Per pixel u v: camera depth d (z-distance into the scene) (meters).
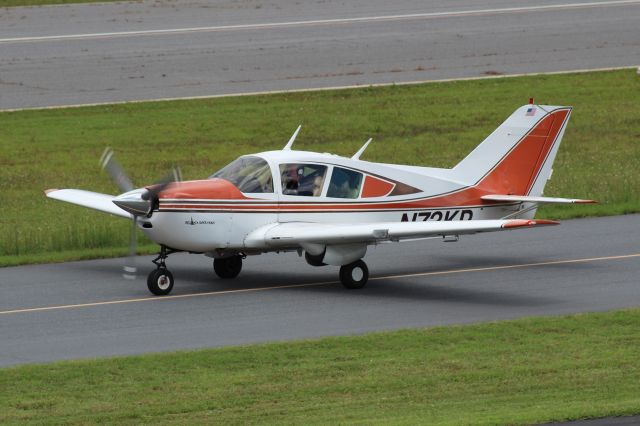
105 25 164.25
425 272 67.06
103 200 70.94
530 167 69.69
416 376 44.44
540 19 168.62
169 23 165.75
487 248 74.31
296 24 165.25
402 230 59.00
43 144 111.88
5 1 184.62
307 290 62.28
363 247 61.84
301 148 112.94
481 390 42.34
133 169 104.00
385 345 49.41
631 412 38.12
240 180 62.09
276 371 45.41
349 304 58.66
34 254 73.19
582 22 166.50
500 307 57.56
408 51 149.38
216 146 112.94
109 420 39.28
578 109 127.31
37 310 57.78
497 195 68.50
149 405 40.94
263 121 121.25
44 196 93.88
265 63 142.75
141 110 123.69
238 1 184.00
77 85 132.00
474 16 171.12
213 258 67.12
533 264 68.88
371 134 118.19
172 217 59.78
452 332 51.59
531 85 134.88
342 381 43.88
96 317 56.12
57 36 156.50
